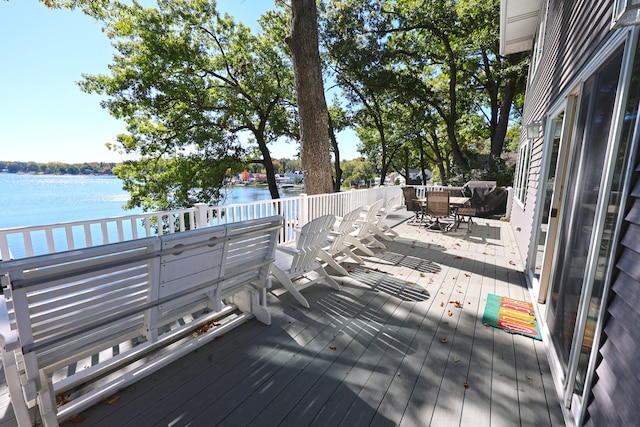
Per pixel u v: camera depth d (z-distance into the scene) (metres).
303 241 2.81
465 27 12.51
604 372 1.26
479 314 2.75
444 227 6.74
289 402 1.68
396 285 3.42
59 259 1.16
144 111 11.79
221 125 12.61
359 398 1.72
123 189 12.80
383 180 16.22
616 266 1.26
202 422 1.54
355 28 12.45
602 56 1.75
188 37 11.55
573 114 2.72
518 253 4.86
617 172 1.42
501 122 12.55
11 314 1.32
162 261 1.59
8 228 2.00
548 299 2.48
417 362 2.05
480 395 1.76
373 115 15.69
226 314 2.64
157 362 1.92
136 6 10.73
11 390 1.24
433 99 13.89
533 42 7.23
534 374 1.96
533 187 4.30
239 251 2.12
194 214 3.18
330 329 2.46
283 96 12.91
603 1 1.86
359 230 4.40
